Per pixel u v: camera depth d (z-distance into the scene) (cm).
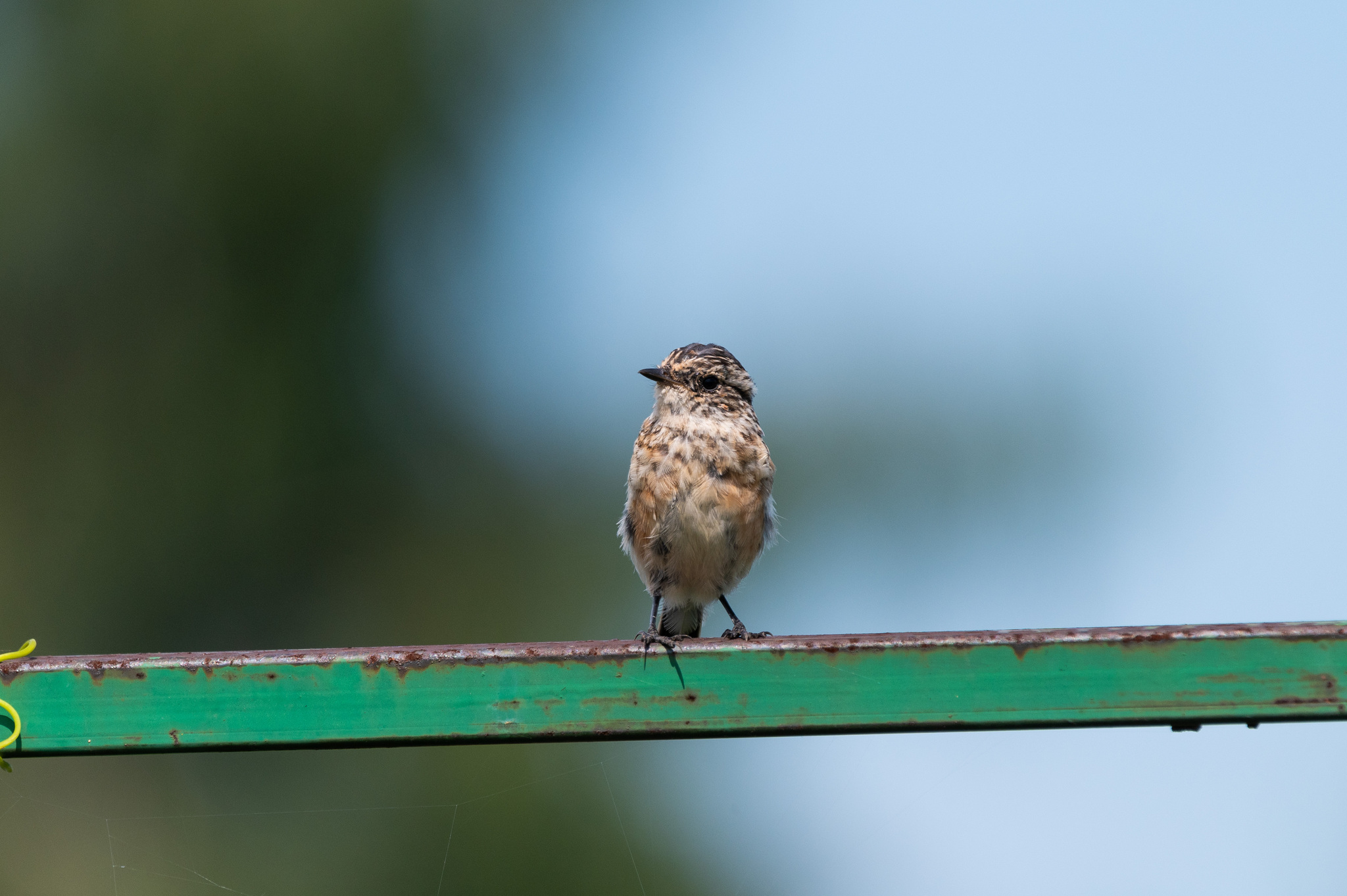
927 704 494
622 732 498
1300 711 482
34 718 495
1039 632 497
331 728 496
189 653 505
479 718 499
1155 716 487
